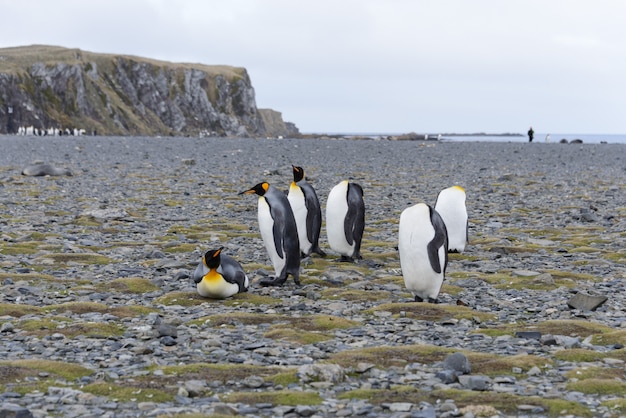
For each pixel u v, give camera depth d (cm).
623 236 2467
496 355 1090
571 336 1234
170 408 860
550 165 5869
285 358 1081
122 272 1783
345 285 1689
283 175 4644
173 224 2641
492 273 1872
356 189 1958
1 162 5388
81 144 8481
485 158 6644
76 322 1284
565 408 862
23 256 1956
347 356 1077
